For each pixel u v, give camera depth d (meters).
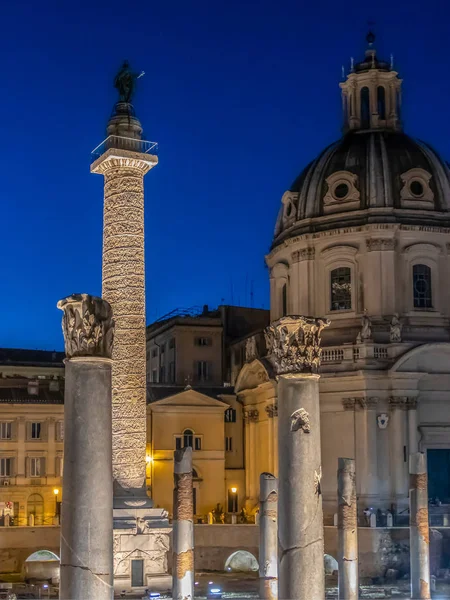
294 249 74.44
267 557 34.91
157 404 75.25
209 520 69.94
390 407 67.88
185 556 34.88
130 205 48.12
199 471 75.88
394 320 68.75
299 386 18.31
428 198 72.31
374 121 76.88
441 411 69.62
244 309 93.69
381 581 58.91
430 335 70.50
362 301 70.94
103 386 16.50
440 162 74.25
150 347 100.00
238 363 88.62
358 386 68.12
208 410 76.69
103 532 16.14
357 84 77.62
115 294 47.56
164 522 47.84
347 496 38.66
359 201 72.25
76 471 16.17
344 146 75.75
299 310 73.50
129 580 46.50
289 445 18.12
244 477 78.69
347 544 38.31
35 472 73.12
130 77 49.94
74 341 16.53
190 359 89.81
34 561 57.59
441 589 54.22
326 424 69.56
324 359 70.00
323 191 74.06
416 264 71.44
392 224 70.44
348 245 71.75
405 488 66.75
